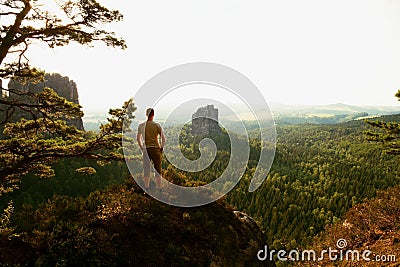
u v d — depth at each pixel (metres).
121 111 8.23
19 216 5.53
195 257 5.40
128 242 5.07
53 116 8.71
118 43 8.26
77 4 7.56
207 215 6.58
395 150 11.52
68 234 4.79
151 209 5.96
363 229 10.23
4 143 8.01
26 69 8.25
